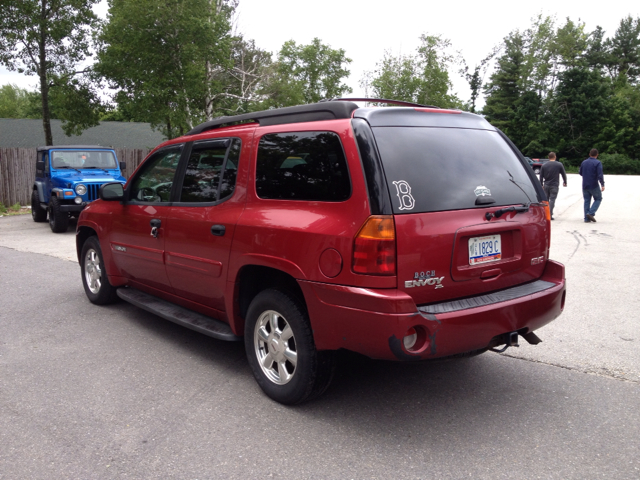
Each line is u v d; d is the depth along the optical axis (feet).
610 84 209.97
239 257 11.89
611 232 34.76
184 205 14.03
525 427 10.44
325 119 10.83
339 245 9.71
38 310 19.06
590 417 10.83
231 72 93.81
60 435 10.25
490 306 10.06
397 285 9.39
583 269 23.98
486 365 13.70
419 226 9.58
